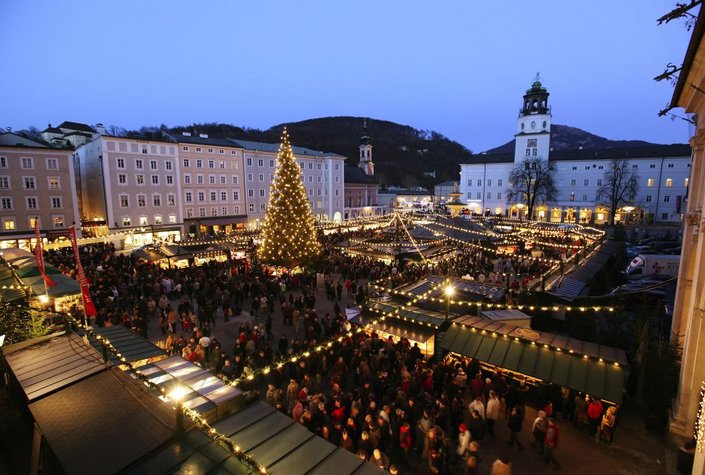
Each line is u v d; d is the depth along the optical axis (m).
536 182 70.75
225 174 56.31
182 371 9.40
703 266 9.93
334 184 72.94
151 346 12.18
